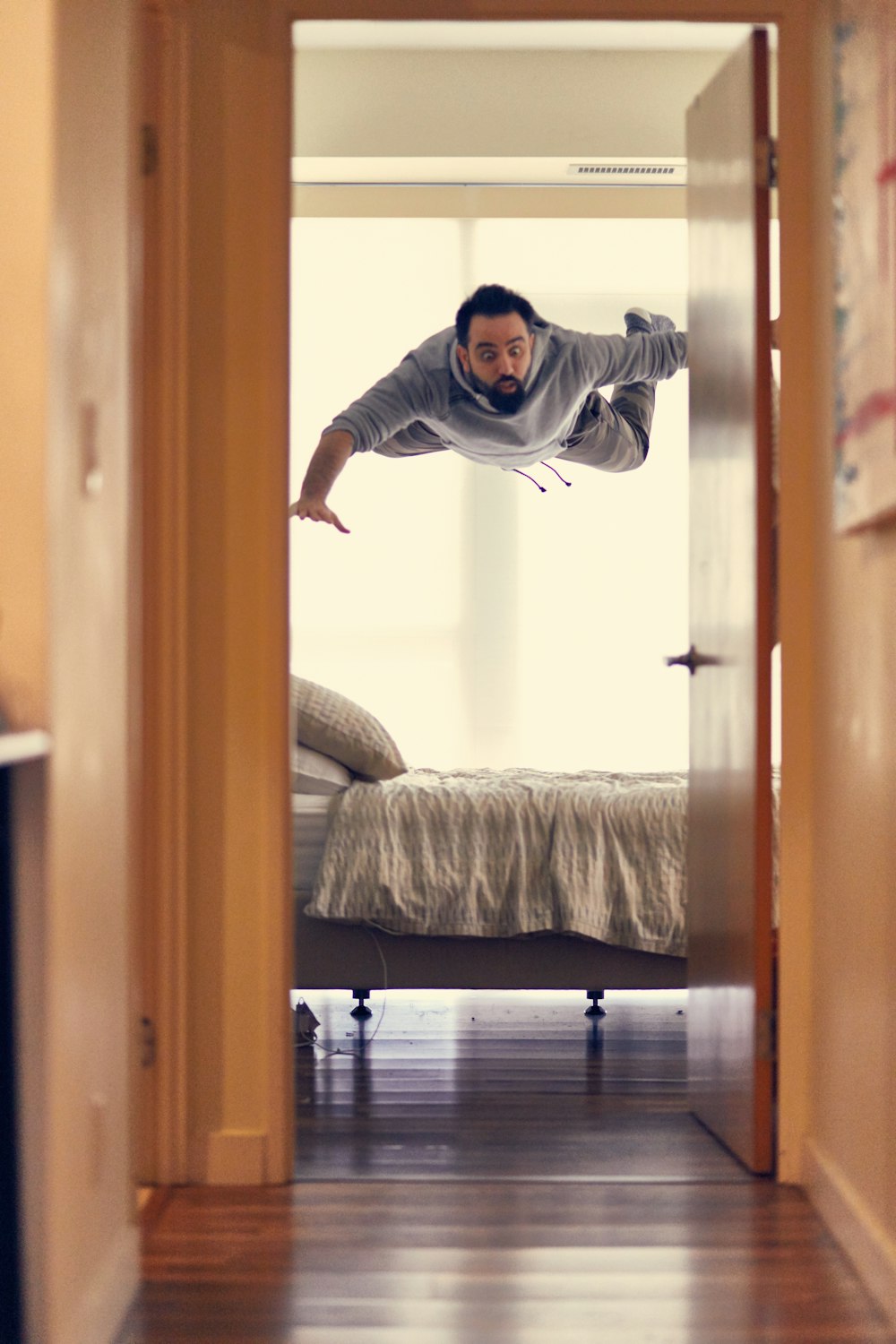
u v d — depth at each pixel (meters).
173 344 2.72
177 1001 2.72
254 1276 2.23
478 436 5.78
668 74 4.90
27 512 1.72
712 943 3.08
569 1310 2.10
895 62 2.05
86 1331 1.87
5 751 1.51
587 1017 4.34
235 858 2.74
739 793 2.86
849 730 2.46
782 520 2.77
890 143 2.08
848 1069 2.42
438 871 3.72
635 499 5.89
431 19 2.75
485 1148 2.94
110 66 2.09
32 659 1.72
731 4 2.75
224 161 2.74
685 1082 3.53
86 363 1.93
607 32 4.70
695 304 3.28
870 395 2.21
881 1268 2.12
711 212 3.12
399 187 5.50
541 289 5.78
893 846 2.17
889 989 2.18
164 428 2.72
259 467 2.75
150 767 2.72
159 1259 2.31
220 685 2.75
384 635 5.88
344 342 5.78
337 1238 2.40
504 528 5.88
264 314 2.75
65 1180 1.78
